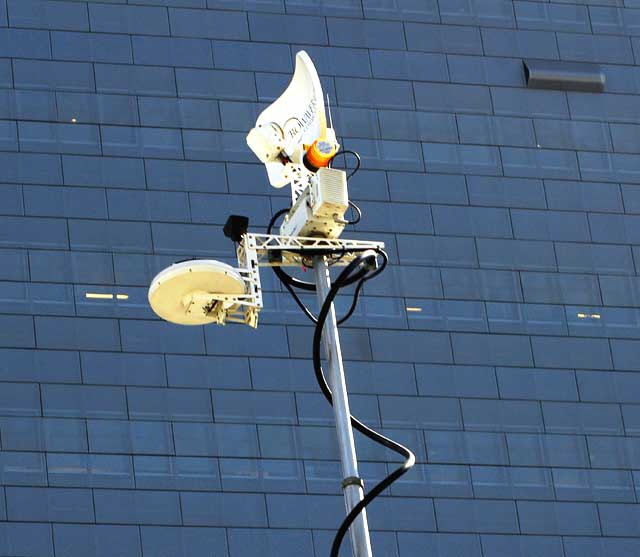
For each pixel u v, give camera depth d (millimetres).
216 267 32812
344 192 32406
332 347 31375
